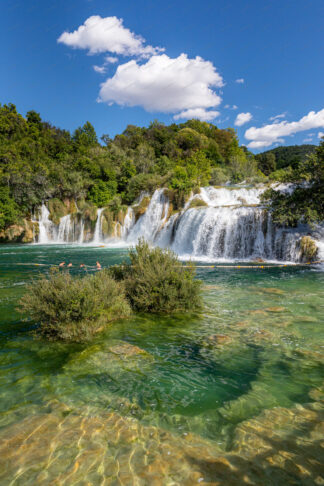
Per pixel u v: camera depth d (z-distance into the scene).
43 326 5.41
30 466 2.27
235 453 2.40
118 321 6.12
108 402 3.18
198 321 6.07
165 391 3.41
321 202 16.80
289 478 2.13
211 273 12.91
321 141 16.41
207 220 21.41
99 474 2.19
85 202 43.53
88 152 60.88
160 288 6.80
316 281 10.66
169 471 2.21
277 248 17.61
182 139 71.12
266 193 18.70
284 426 2.73
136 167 55.84
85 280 6.07
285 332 5.32
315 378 3.66
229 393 3.35
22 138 64.06
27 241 37.12
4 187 36.34
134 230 33.94
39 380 3.69
